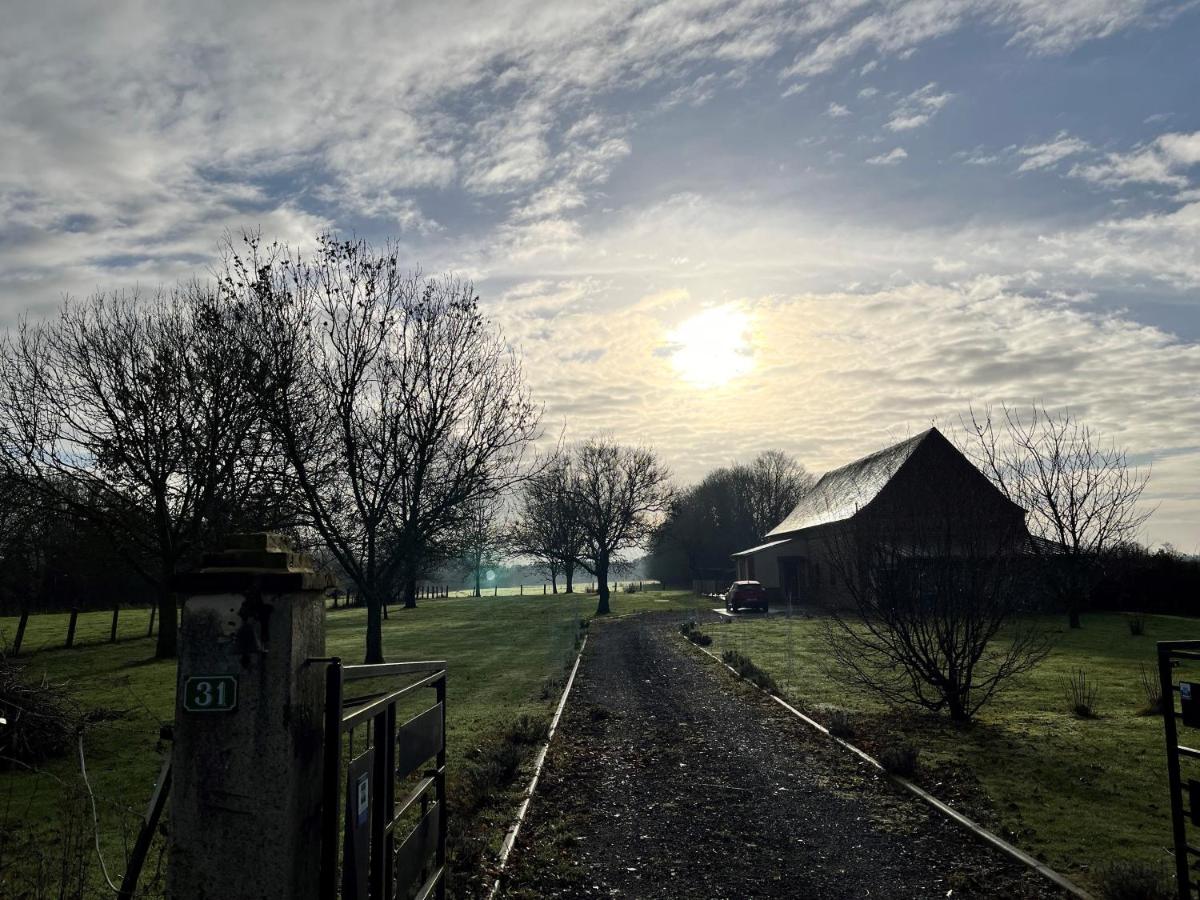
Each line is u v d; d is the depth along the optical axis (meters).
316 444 22.39
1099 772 9.67
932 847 7.29
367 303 22.73
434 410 23.36
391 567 23.84
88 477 24.69
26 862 6.77
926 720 13.14
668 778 10.03
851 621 31.23
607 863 7.06
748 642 27.42
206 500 23.92
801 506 61.28
